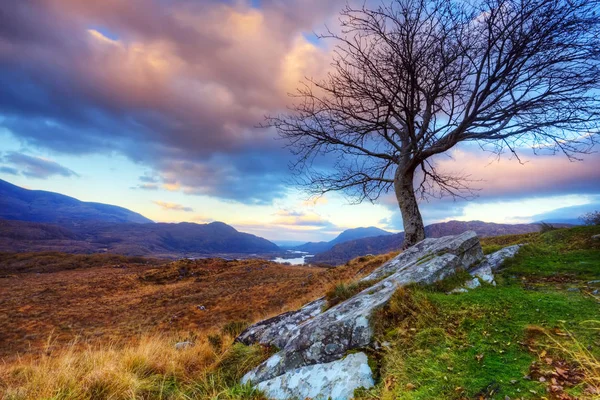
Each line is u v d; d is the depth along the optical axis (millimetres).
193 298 41219
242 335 6449
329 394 3225
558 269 6156
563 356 2680
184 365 4859
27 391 4012
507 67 7312
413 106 8500
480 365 2732
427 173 10852
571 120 7406
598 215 14625
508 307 3758
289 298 29969
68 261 81500
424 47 8188
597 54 6938
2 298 43688
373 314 3949
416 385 2707
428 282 4664
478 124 8438
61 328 30172
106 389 3912
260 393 3678
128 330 28234
